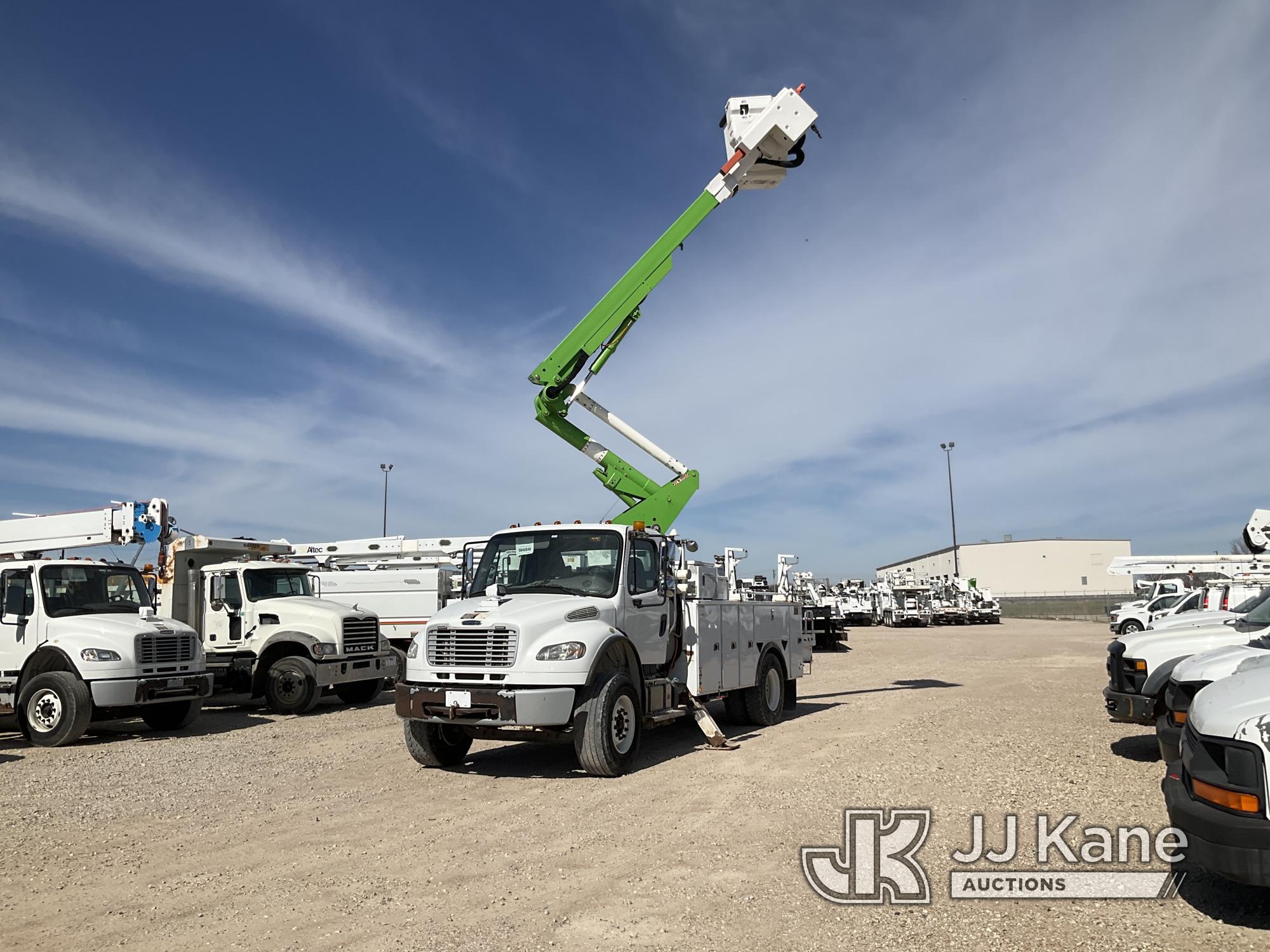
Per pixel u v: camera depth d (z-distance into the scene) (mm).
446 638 8445
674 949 4137
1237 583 22422
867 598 49344
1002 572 83438
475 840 6090
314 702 14391
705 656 10352
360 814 6965
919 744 9578
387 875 5320
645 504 12805
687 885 5027
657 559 9945
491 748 10414
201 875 5422
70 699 10945
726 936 4281
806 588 29312
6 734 12242
